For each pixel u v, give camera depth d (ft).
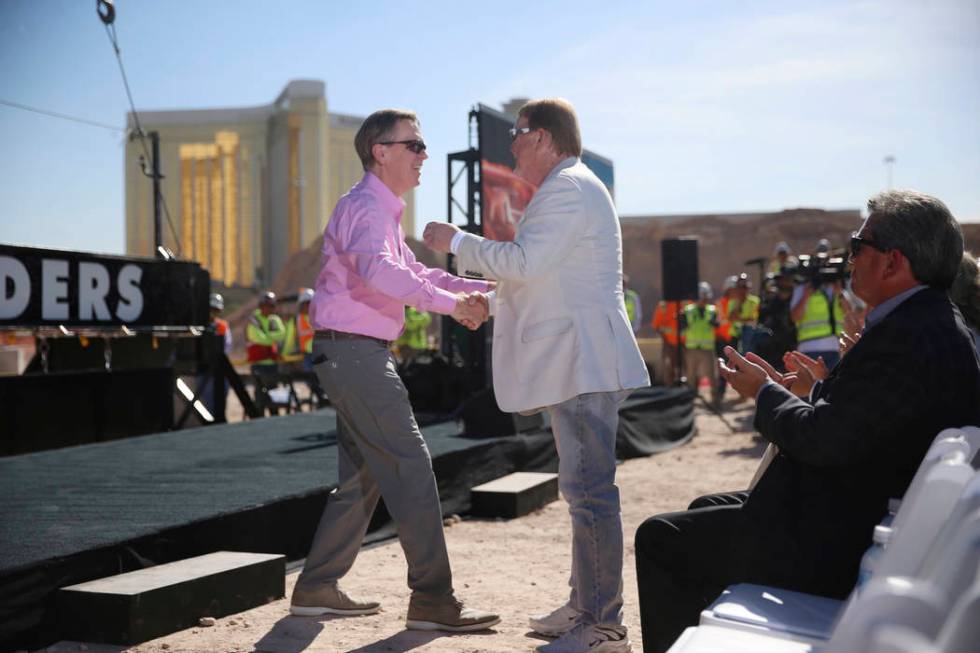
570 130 11.43
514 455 25.76
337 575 13.41
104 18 33.24
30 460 22.77
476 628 12.55
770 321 38.32
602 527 10.88
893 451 8.16
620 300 11.22
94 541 13.15
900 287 8.38
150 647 11.79
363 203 12.16
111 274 29.66
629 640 12.37
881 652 4.03
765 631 7.35
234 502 16.34
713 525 9.03
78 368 33.27
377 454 12.49
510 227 39.45
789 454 8.55
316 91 429.38
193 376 34.04
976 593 4.12
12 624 11.55
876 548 6.53
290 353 50.93
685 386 48.75
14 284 26.55
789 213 163.43
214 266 480.64
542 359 10.93
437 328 105.40
